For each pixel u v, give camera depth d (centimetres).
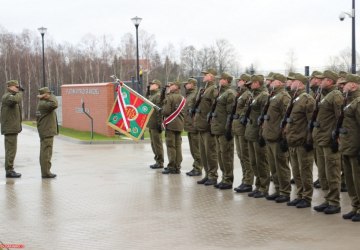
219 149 1186
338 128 878
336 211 926
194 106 1274
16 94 1357
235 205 1013
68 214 965
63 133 2733
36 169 1529
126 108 1393
